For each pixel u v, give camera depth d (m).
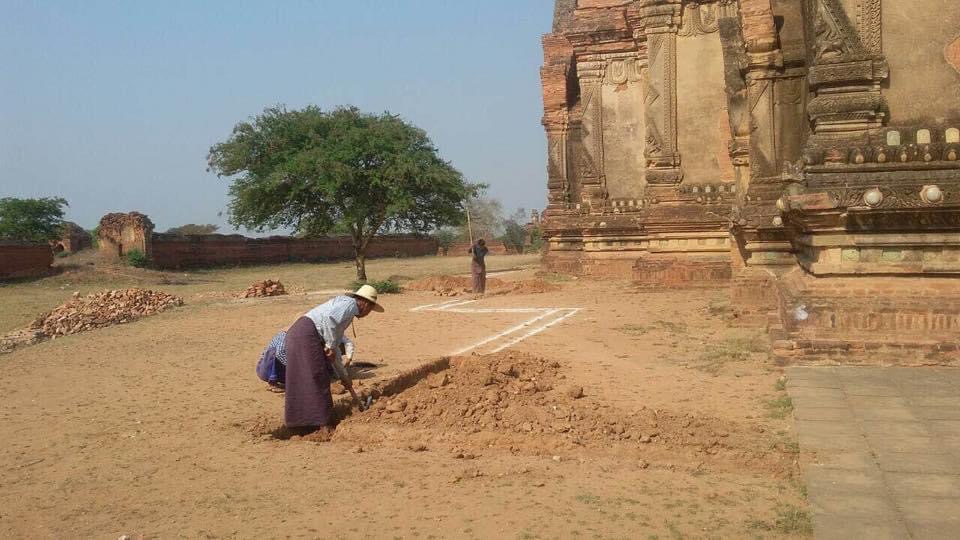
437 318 16.02
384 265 54.38
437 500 5.09
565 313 16.28
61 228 57.50
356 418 7.39
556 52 31.16
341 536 4.52
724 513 4.75
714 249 19.03
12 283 37.78
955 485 4.96
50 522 4.88
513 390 8.23
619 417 6.98
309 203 31.86
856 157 8.61
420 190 32.31
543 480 5.46
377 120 32.19
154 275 41.66
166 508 5.06
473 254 23.94
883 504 4.69
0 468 6.08
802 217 8.80
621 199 25.78
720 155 18.94
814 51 9.05
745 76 14.27
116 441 6.77
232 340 13.44
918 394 7.29
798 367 8.73
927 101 8.88
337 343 7.56
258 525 4.72
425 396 7.94
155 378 9.80
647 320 14.34
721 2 18.73
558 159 30.89
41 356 12.39
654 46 19.12
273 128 31.50
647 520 4.67
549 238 30.59
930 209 8.30
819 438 6.05
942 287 8.62
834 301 8.90
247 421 7.32
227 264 57.03
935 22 8.88
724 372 9.09
